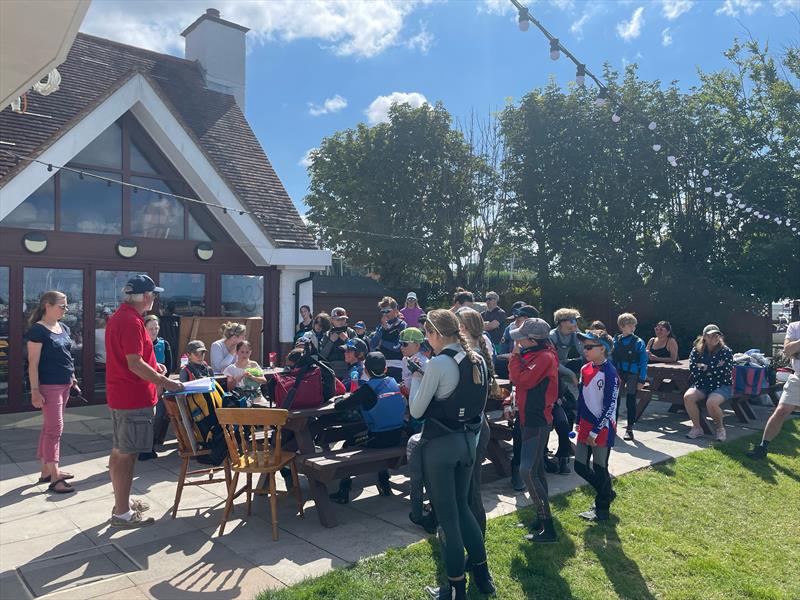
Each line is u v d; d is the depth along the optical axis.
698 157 20.05
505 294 25.72
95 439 7.64
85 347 9.83
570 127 22.39
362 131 27.73
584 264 22.64
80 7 2.65
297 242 12.02
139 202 10.66
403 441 5.21
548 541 4.30
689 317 20.44
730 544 4.55
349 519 4.82
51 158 9.03
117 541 4.34
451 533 3.35
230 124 13.66
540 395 4.27
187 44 14.81
